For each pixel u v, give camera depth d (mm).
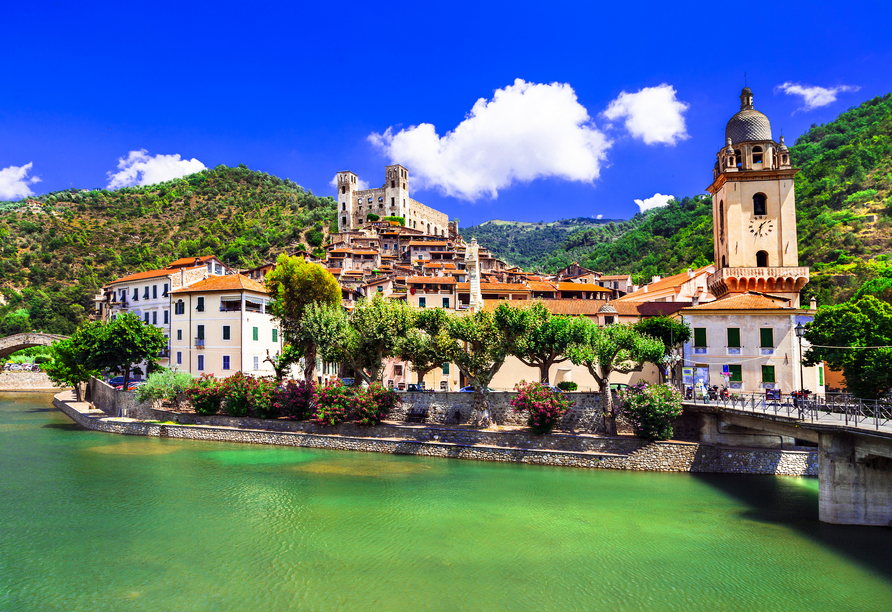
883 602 24688
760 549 30719
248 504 39000
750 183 71938
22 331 155625
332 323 60000
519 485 43938
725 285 69375
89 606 24406
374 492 42062
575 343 53781
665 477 46500
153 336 78375
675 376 63812
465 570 28281
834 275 110750
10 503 39250
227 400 65250
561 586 26500
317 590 25969
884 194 147500
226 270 99688
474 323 56812
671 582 26875
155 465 50688
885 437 28359
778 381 56656
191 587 26234
